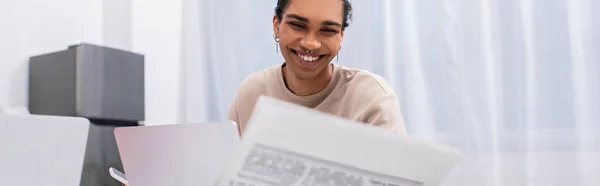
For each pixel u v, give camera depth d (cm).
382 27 233
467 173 219
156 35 287
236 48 261
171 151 75
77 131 75
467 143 220
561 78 209
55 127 72
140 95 250
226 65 261
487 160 217
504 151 216
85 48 224
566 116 209
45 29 249
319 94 116
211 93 264
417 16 230
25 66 240
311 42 102
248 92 129
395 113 105
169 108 286
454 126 222
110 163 230
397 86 232
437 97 226
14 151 68
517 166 214
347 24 110
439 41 226
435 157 67
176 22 288
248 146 63
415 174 68
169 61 288
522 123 213
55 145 72
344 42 235
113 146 232
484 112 218
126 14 281
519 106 214
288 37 105
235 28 261
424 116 227
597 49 205
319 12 101
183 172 74
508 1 216
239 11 261
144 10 286
